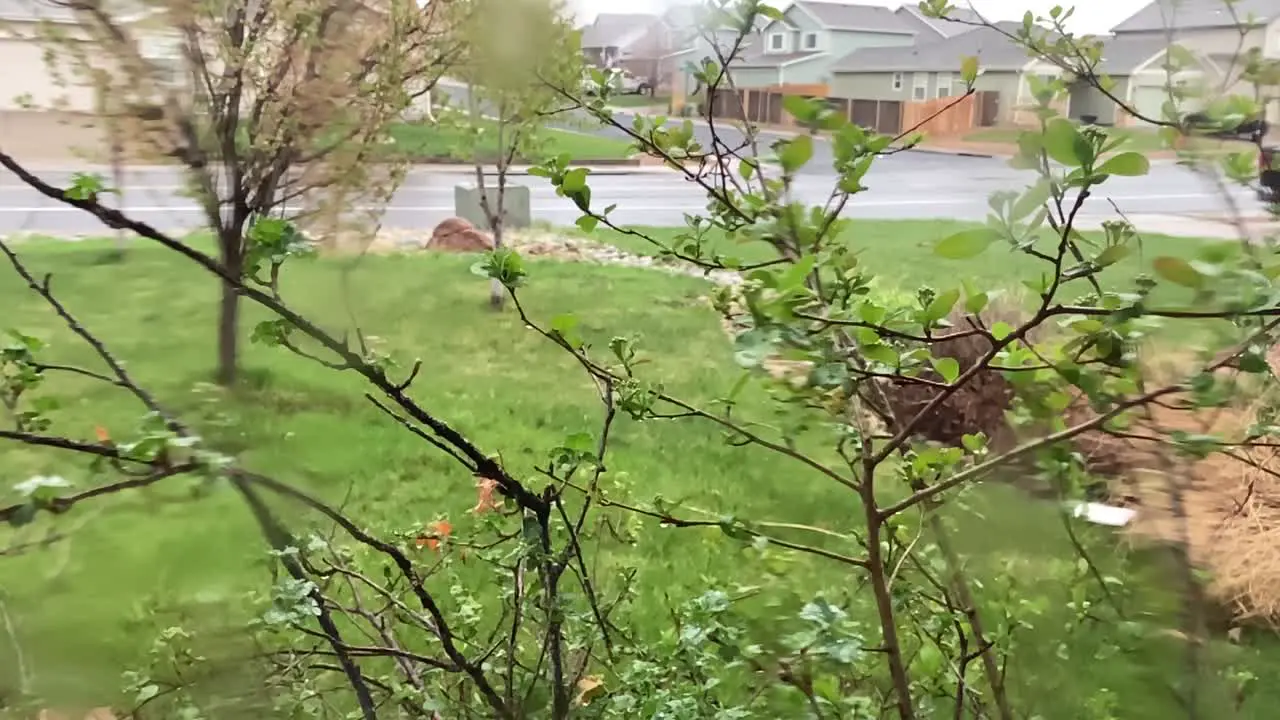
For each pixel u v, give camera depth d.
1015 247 1.02
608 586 2.86
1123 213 1.37
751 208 1.38
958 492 1.68
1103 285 1.24
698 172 1.64
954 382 1.20
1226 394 1.12
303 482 1.61
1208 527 1.79
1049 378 1.25
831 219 1.26
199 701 1.79
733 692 1.81
